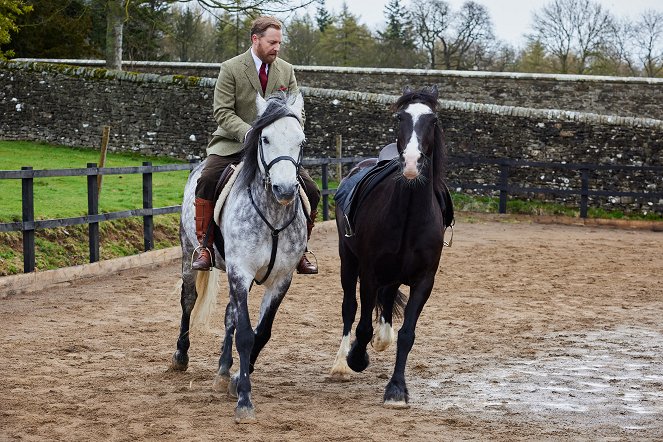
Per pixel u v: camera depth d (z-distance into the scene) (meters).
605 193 22.80
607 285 12.69
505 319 10.02
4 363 7.37
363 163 8.49
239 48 44.69
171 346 8.35
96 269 12.28
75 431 5.44
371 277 6.87
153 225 14.99
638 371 7.56
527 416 6.04
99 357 7.77
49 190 17.00
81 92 27.31
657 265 14.99
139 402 6.21
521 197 24.14
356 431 5.54
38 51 38.44
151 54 41.84
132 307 10.23
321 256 15.10
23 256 11.48
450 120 24.47
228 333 6.61
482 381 7.13
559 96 28.56
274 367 7.61
